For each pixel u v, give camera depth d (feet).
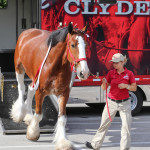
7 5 51.03
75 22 34.96
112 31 35.58
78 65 20.77
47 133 28.71
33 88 25.61
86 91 36.22
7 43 51.57
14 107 30.53
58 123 24.36
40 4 34.42
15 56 31.22
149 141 26.99
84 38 21.48
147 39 36.06
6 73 41.55
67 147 23.21
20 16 50.88
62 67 23.39
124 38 35.76
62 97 24.38
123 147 21.20
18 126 29.53
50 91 24.38
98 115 38.55
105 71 35.76
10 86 35.55
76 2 34.86
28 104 30.30
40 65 24.34
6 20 51.24
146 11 35.91
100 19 35.32
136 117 37.42
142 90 37.22
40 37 27.71
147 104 48.93
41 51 25.02
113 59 21.48
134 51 35.99
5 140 26.63
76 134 29.14
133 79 21.56
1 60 45.68
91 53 35.45
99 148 22.65
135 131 30.48
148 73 36.32
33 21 50.06
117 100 21.65
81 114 39.22
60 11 34.68
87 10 35.06
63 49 23.06
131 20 35.78
